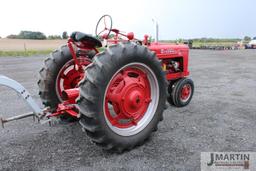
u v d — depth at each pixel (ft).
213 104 13.65
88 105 7.44
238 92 16.55
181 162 7.68
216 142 8.96
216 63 35.45
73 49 9.59
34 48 73.77
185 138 9.29
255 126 10.44
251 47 89.45
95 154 8.18
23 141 9.07
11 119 7.97
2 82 7.47
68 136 9.48
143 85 8.84
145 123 8.77
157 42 13.14
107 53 7.72
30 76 23.50
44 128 10.25
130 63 8.11
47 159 7.86
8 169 7.32
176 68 13.32
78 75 10.79
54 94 10.48
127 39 9.91
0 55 49.75
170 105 13.39
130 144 8.32
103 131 7.68
